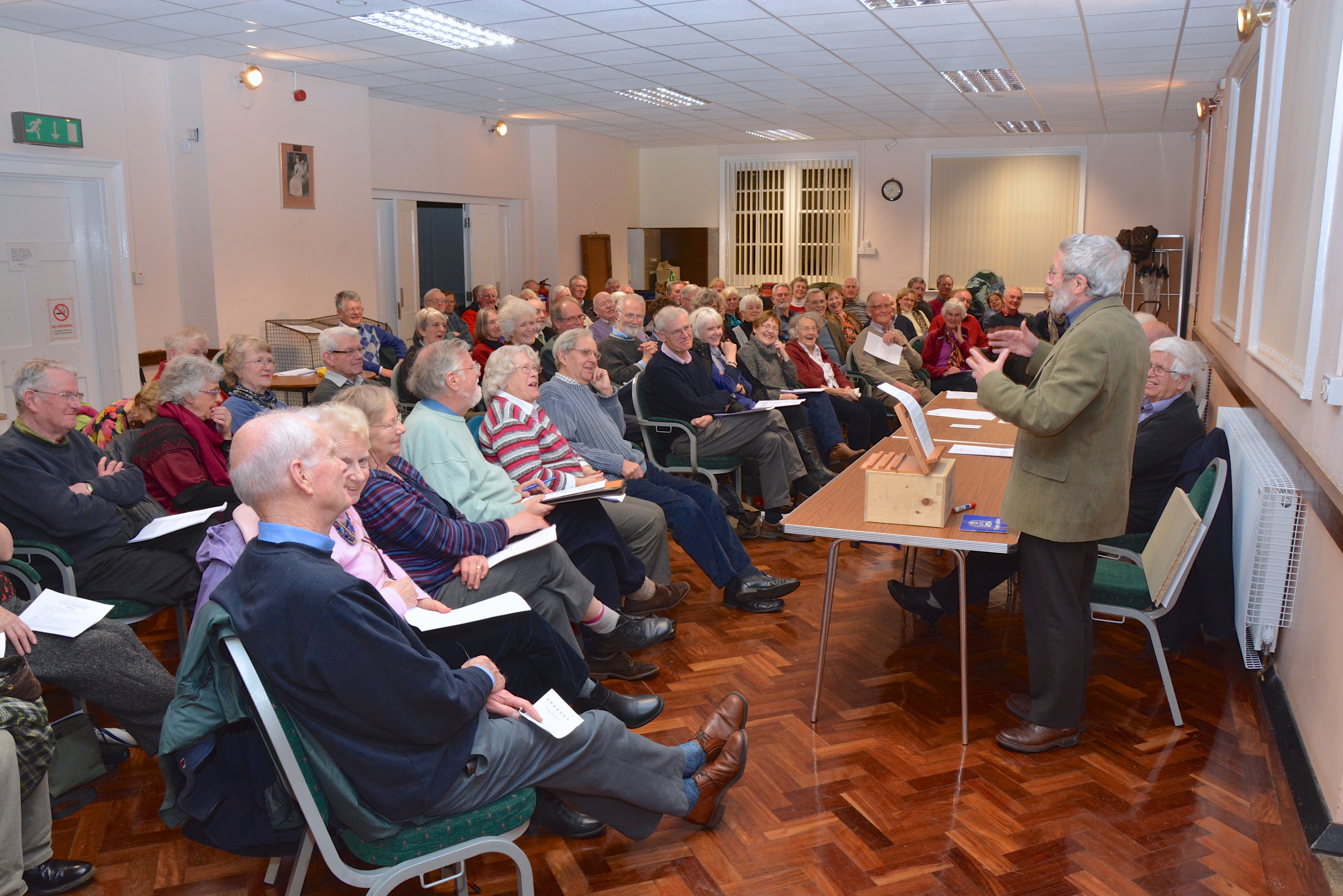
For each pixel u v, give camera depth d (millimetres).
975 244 12367
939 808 2279
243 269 7188
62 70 6199
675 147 13406
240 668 1430
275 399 3992
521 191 10789
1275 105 3494
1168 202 11555
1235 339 4480
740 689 2945
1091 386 2264
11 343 6141
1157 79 7758
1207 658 3184
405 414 5184
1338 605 2180
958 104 9289
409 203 9227
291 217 7559
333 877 2023
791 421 5059
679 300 7227
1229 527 2869
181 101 6867
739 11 5703
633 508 3389
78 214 6500
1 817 1757
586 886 1992
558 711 1785
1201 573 2902
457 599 2420
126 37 6172
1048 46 6609
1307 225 2666
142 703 2234
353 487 1910
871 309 6582
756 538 4582
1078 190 11844
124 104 6621
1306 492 2531
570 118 10195
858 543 4504
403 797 1531
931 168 12359
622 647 2984
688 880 2010
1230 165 5586
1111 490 2398
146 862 2070
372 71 7449
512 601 2117
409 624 1867
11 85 5914
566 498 2715
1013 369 4250
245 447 1548
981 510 2807
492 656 2094
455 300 9281
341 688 1462
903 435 4008
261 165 7273
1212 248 6902
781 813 2262
